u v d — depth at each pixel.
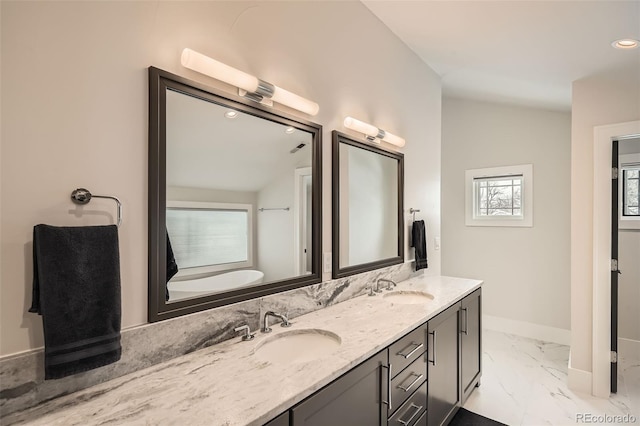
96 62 1.08
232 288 1.50
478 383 2.69
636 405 2.43
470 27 2.22
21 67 0.94
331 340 1.52
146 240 1.20
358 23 2.25
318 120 1.95
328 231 2.01
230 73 1.38
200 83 1.35
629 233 3.28
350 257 2.20
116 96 1.12
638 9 1.71
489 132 4.08
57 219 1.00
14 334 0.93
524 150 3.85
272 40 1.67
